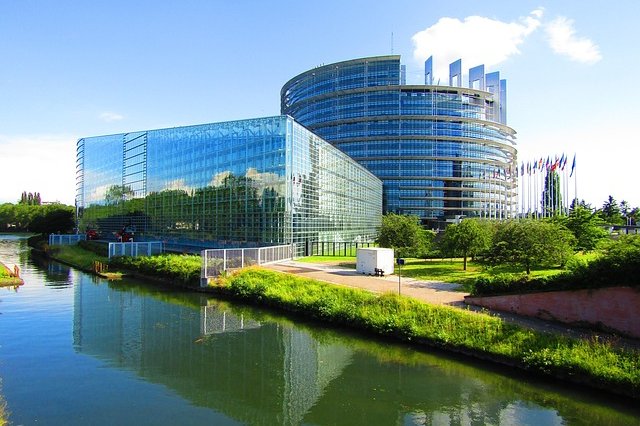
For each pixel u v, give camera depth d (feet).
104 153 305.12
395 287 111.14
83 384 68.28
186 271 143.84
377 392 64.59
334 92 483.51
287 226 170.71
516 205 567.59
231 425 55.93
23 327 98.27
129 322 102.32
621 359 62.80
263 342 87.56
